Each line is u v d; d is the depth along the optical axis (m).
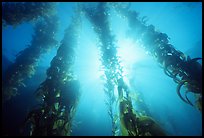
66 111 2.90
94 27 5.06
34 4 6.07
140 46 4.26
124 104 2.90
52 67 3.61
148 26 4.25
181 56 3.31
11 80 5.61
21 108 6.53
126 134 2.65
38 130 2.57
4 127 5.31
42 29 7.16
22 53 6.40
